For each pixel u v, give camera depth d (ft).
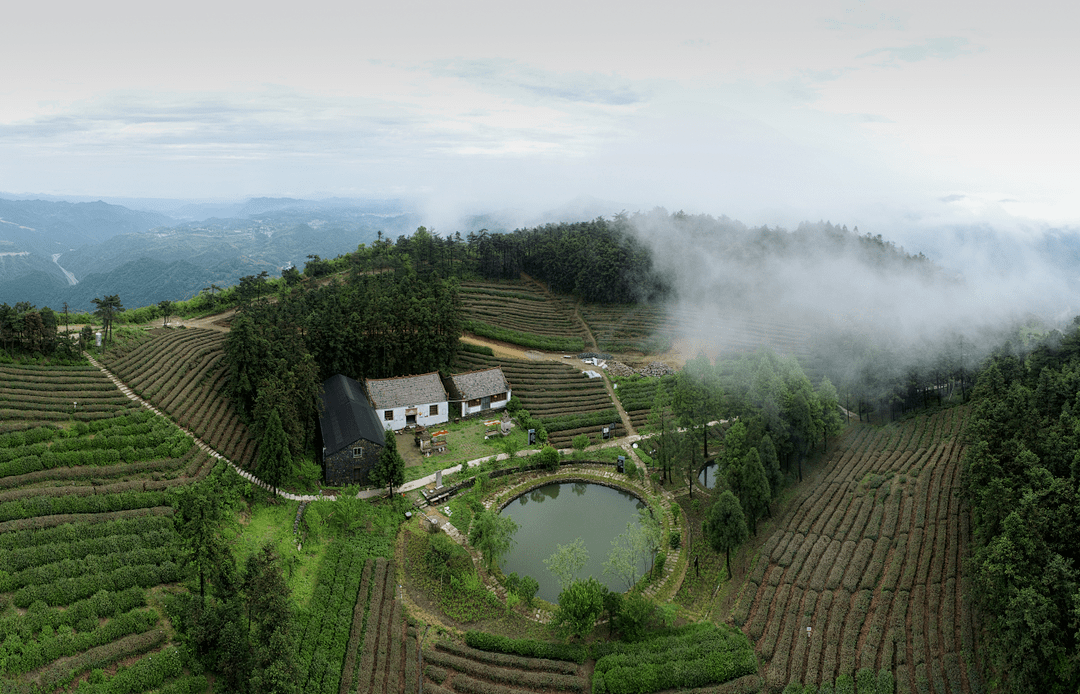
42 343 287.89
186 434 266.16
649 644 202.69
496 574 243.81
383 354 387.34
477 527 251.19
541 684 190.90
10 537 187.11
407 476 307.37
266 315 352.49
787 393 297.74
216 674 166.71
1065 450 212.84
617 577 246.47
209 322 417.08
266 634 165.89
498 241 603.67
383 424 349.00
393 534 262.06
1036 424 232.53
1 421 236.22
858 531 248.11
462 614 221.87
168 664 161.89
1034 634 166.30
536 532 278.46
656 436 347.77
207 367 334.65
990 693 172.96
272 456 261.65
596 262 552.82
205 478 244.01
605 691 186.60
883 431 346.74
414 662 195.52
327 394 347.97
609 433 361.92
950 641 189.47
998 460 222.48
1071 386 253.03
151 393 286.66
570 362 454.81
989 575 183.42
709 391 303.07
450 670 196.85
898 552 229.86
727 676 188.85
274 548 223.30
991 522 205.16
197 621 165.99
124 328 356.18
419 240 593.01
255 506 255.50
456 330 405.39
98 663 159.02
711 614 221.25
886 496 270.46
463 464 309.01
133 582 185.06
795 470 309.01
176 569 191.83
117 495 215.72
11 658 152.46
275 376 298.97
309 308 393.09
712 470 328.90
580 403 396.78
